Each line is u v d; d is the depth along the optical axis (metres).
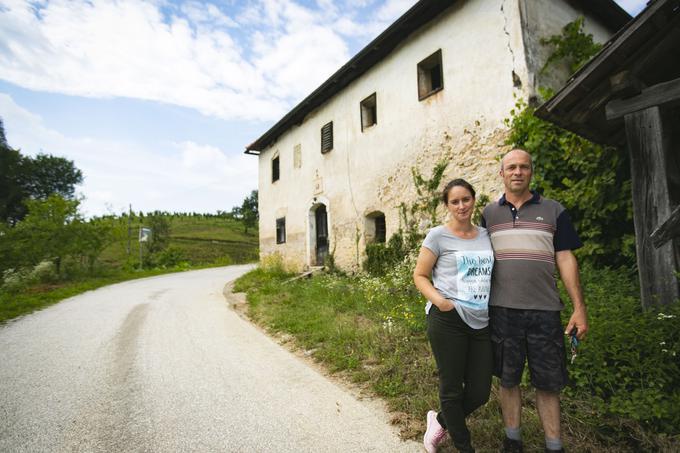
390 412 2.88
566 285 2.08
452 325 2.07
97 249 15.68
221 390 3.40
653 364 2.59
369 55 9.25
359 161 9.98
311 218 12.08
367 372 3.63
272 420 2.82
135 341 5.05
